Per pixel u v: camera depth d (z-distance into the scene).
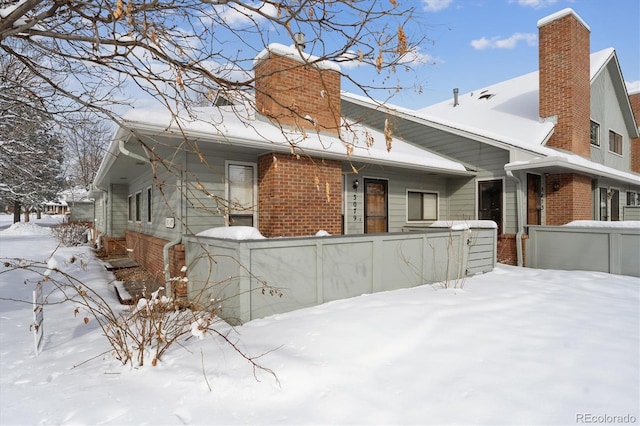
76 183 29.38
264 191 7.16
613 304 5.19
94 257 12.17
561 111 11.59
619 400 2.63
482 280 7.09
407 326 4.15
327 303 5.39
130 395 2.99
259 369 3.24
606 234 7.87
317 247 5.42
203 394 2.96
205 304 5.29
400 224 10.31
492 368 3.17
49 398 2.98
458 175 10.62
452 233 7.37
